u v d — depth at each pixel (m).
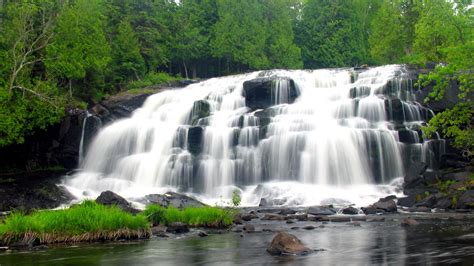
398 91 40.25
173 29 74.12
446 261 13.53
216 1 77.19
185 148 39.34
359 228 20.86
